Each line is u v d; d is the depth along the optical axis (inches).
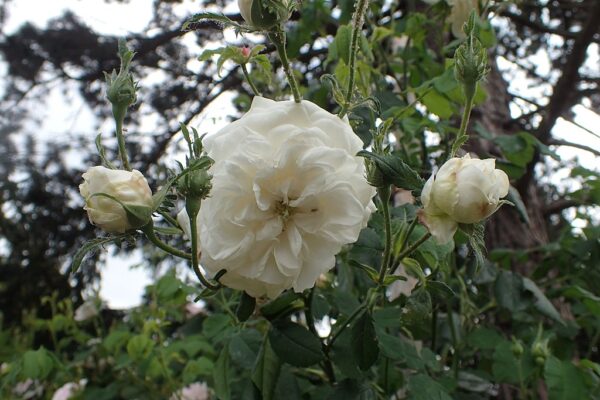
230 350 11.8
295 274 8.5
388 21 22.7
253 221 8.5
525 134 17.3
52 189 54.5
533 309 17.1
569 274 18.7
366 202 8.8
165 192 8.4
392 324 11.4
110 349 22.0
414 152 17.9
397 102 16.2
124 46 9.6
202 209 9.0
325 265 8.6
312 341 10.0
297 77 20.3
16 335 32.9
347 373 10.8
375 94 16.2
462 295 16.4
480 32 16.1
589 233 18.0
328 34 24.5
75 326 24.6
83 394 22.4
